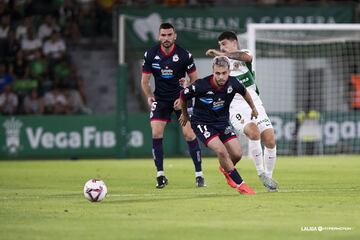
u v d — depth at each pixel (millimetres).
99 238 21625
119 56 71875
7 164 58469
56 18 79375
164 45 36906
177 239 21359
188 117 33781
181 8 73625
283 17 73812
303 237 21594
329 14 73938
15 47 76188
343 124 67938
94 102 79062
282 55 72250
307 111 70188
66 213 27141
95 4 80500
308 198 31219
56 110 72750
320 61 73188
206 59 74625
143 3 79875
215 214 26516
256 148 34344
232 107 35594
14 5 78438
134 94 79000
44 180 42906
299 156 65750
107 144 68000
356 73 73125
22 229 23438
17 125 68062
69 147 68062
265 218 25422
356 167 51281
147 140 67812
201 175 37719
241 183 33000
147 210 27750
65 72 75062
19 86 73938
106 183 40312
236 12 73750
